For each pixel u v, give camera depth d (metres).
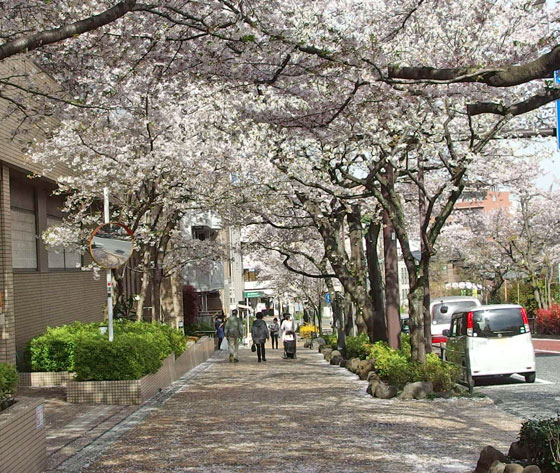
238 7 9.55
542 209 40.44
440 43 12.22
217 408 12.38
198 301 42.41
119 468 7.71
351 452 8.25
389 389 13.41
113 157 15.83
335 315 35.72
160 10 9.77
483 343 15.92
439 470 7.26
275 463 7.71
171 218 21.22
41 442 7.64
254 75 10.87
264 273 49.69
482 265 43.94
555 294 47.09
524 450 6.80
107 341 13.39
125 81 10.97
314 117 12.48
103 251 13.79
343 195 17.92
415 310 14.72
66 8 9.42
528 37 12.28
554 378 16.94
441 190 13.77
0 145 15.28
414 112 12.80
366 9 11.36
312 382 16.81
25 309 18.52
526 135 15.96
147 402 13.61
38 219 20.11
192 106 14.06
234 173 18.78
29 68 14.77
